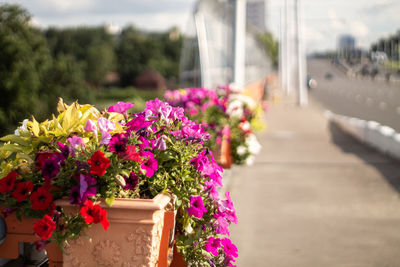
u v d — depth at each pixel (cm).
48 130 365
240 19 1560
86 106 379
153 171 351
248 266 520
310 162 1282
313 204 816
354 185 984
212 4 2306
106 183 334
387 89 7288
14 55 3728
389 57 16875
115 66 15262
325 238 625
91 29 16112
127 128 375
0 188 321
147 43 15488
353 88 7944
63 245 333
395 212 766
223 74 2438
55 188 331
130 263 329
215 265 405
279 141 1747
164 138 383
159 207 327
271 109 3544
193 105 982
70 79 4459
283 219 718
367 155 1425
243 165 1201
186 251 391
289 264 528
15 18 3869
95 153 318
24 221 341
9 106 3562
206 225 402
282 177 1062
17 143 358
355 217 734
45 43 4181
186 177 382
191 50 2155
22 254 407
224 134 973
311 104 4228
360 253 567
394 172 1132
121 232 328
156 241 339
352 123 1934
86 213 308
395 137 1399
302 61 4091
